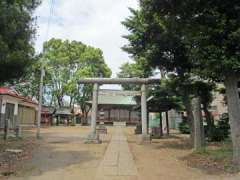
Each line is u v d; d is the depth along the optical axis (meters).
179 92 18.92
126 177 9.78
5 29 12.47
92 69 51.38
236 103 11.23
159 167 11.59
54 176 9.86
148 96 25.72
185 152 15.82
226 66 10.23
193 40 10.94
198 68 11.64
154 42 17.03
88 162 12.45
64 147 17.14
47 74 50.69
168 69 18.08
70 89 51.19
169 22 12.73
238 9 10.10
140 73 24.53
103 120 57.38
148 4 12.51
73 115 55.81
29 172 10.41
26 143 18.27
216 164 11.48
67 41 52.53
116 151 16.03
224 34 10.30
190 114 18.55
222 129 21.11
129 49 18.73
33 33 14.54
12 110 31.78
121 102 54.88
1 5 12.31
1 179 9.32
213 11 10.36
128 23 18.19
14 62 13.17
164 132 33.66
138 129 31.25
